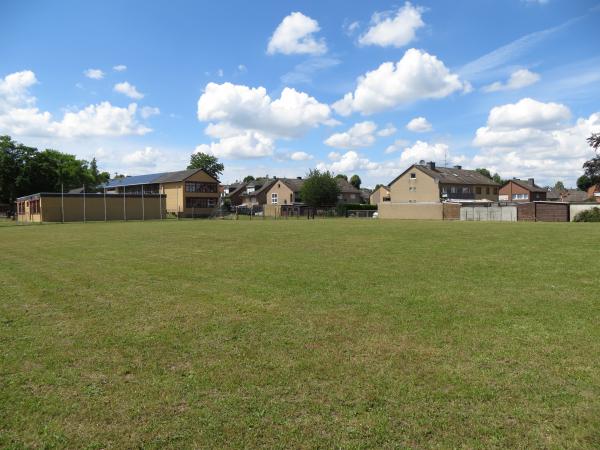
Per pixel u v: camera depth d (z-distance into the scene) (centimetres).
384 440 330
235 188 10975
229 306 738
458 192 7425
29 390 420
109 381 439
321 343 545
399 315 666
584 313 661
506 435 334
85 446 328
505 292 814
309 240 1956
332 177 7700
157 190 8306
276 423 356
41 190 7350
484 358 486
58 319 670
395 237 2067
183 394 409
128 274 1077
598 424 347
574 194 9712
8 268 1217
